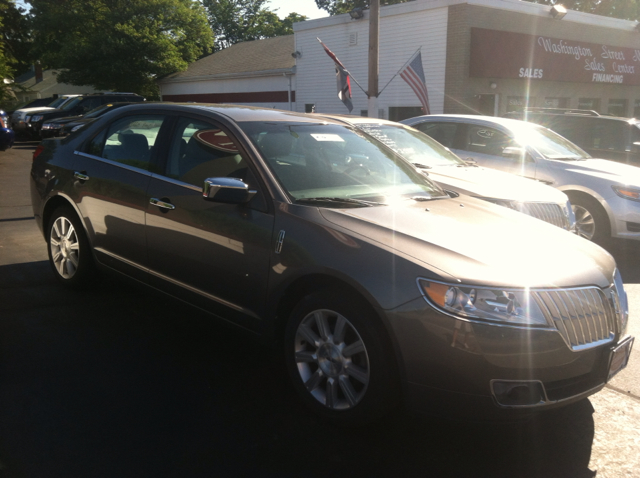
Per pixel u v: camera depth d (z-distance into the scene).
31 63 48.19
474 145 8.34
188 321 4.39
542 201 5.81
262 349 3.95
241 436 2.90
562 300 2.72
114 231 4.25
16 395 3.18
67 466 2.58
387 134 6.87
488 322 2.57
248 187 3.32
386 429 3.03
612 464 2.78
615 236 7.30
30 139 24.48
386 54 19.48
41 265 5.71
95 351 3.80
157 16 32.84
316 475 2.61
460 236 3.04
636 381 3.72
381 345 2.75
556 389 2.68
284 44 30.39
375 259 2.80
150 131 4.20
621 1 34.59
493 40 17.53
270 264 3.18
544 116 10.43
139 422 2.98
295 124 4.02
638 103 23.88
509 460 2.79
